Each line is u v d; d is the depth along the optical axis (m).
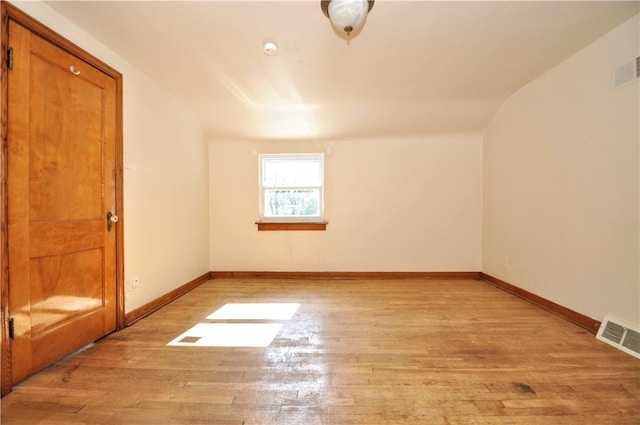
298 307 2.73
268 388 1.50
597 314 2.13
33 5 1.59
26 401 1.40
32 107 1.58
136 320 2.41
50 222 1.68
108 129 2.12
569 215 2.38
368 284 3.56
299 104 3.19
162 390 1.49
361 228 3.89
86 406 1.36
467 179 3.81
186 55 2.23
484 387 1.50
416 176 3.85
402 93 2.96
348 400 1.41
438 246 3.85
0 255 1.42
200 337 2.10
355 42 2.07
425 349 1.91
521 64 2.43
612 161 2.01
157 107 2.72
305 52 2.20
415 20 1.83
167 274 2.89
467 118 3.45
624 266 1.94
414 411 1.33
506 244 3.24
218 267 3.97
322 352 1.88
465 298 2.98
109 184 2.12
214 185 3.94
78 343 1.87
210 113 3.38
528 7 1.73
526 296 2.91
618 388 1.49
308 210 4.02
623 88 1.93
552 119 2.53
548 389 1.48
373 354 1.85
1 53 1.42
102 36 1.97
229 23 1.86
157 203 2.72
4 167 1.44
